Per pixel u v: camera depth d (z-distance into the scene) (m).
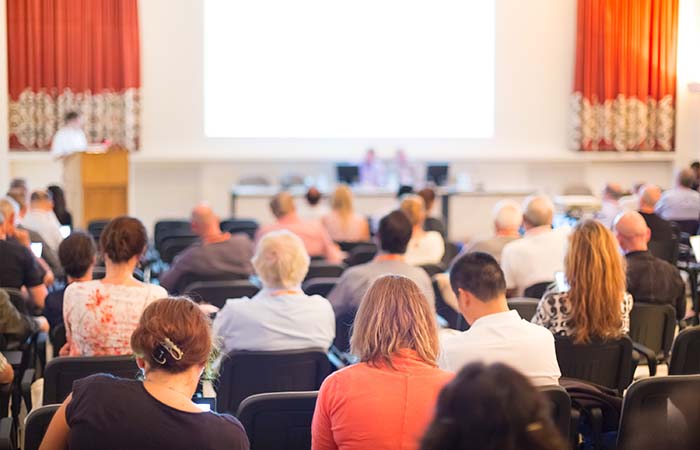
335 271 6.30
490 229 12.63
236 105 13.20
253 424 2.87
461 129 13.74
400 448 2.44
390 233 4.77
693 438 2.96
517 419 1.21
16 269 5.32
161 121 13.09
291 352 3.66
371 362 2.55
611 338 3.69
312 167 13.63
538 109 14.01
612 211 8.91
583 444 3.58
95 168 9.50
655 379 2.91
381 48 13.40
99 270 5.70
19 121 12.47
